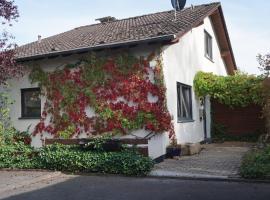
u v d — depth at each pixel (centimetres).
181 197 805
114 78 1327
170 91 1339
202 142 1758
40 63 1478
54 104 1435
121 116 1305
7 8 1215
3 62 1238
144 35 1291
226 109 1892
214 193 829
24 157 1222
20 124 1517
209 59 2002
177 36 1217
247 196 795
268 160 1028
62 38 1841
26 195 868
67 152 1164
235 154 1383
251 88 1759
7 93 1492
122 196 830
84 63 1382
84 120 1371
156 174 1031
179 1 1568
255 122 1842
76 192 881
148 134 1265
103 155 1109
